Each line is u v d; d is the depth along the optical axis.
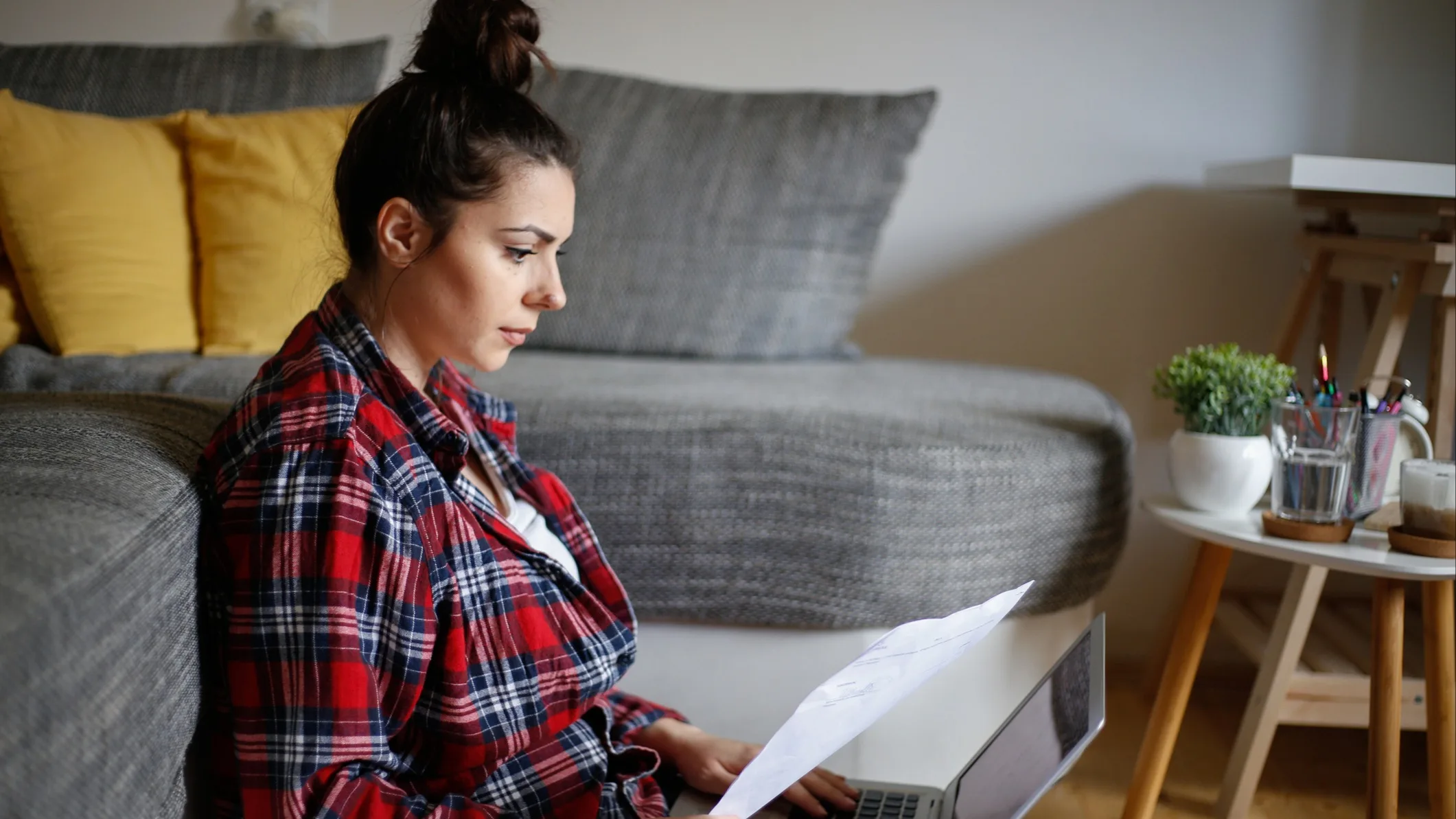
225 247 1.63
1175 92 1.99
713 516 1.27
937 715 1.32
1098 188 2.03
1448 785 1.29
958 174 2.05
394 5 2.09
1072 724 0.84
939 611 1.27
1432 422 1.62
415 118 0.79
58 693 0.52
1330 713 1.43
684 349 1.81
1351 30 1.96
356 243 0.84
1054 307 2.06
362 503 0.74
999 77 2.02
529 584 0.85
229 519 0.74
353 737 0.72
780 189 1.82
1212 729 1.76
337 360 0.79
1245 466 1.37
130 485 0.70
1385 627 1.28
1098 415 1.42
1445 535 1.24
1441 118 1.96
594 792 0.85
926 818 0.98
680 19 2.06
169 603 0.68
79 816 0.54
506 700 0.82
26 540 0.57
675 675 1.33
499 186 0.79
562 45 2.08
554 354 1.81
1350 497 1.33
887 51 2.03
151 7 2.12
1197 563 1.41
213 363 1.51
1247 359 1.42
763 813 1.00
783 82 2.05
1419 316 1.94
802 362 1.84
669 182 1.84
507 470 1.02
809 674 1.30
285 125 1.69
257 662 0.72
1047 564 1.31
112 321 1.57
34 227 1.55
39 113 1.60
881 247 2.08
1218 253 2.02
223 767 0.79
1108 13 1.99
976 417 1.36
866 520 1.25
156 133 1.68
